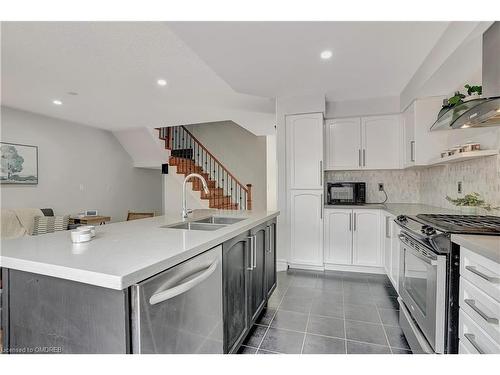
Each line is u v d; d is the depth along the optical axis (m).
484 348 1.08
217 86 3.32
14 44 2.27
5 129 4.04
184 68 2.79
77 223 4.64
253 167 7.02
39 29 2.04
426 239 1.50
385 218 3.09
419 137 2.79
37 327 1.04
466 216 2.01
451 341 1.32
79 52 2.43
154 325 0.98
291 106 3.48
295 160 3.51
